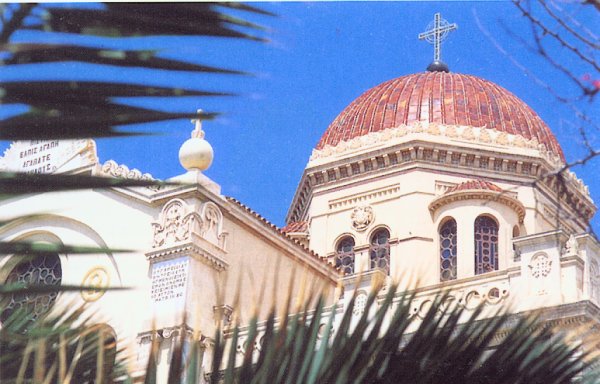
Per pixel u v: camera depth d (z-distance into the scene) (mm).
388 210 43438
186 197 29188
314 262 32125
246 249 30203
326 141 46500
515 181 43062
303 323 5516
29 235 30078
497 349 5621
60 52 4457
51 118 4418
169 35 4508
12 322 5938
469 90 46031
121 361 6359
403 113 45406
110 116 4453
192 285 27969
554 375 5660
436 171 43406
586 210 38812
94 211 30016
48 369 5742
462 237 40875
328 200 44906
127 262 29000
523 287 25641
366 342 5465
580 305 23672
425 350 5469
